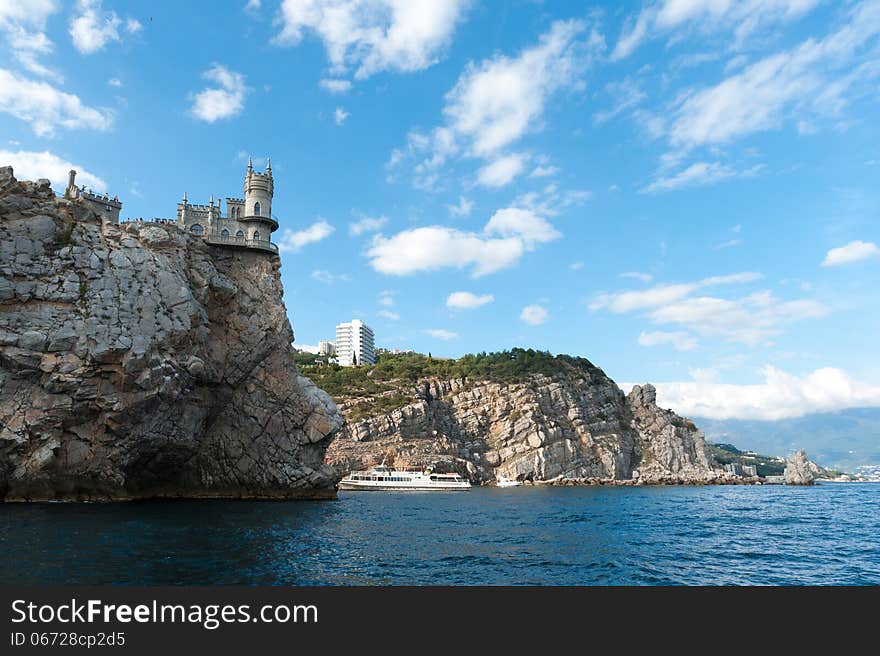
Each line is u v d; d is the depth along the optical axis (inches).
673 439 7455.7
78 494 2246.6
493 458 6505.9
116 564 1171.3
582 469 6643.7
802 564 1470.2
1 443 2047.2
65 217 2333.9
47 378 2116.1
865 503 3868.1
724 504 3538.4
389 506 2950.3
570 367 7839.6
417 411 6269.7
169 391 2347.4
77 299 2215.8
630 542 1732.3
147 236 2549.2
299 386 3078.2
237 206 3088.1
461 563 1339.8
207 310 2805.1
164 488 2721.5
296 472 2977.4
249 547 1428.4
